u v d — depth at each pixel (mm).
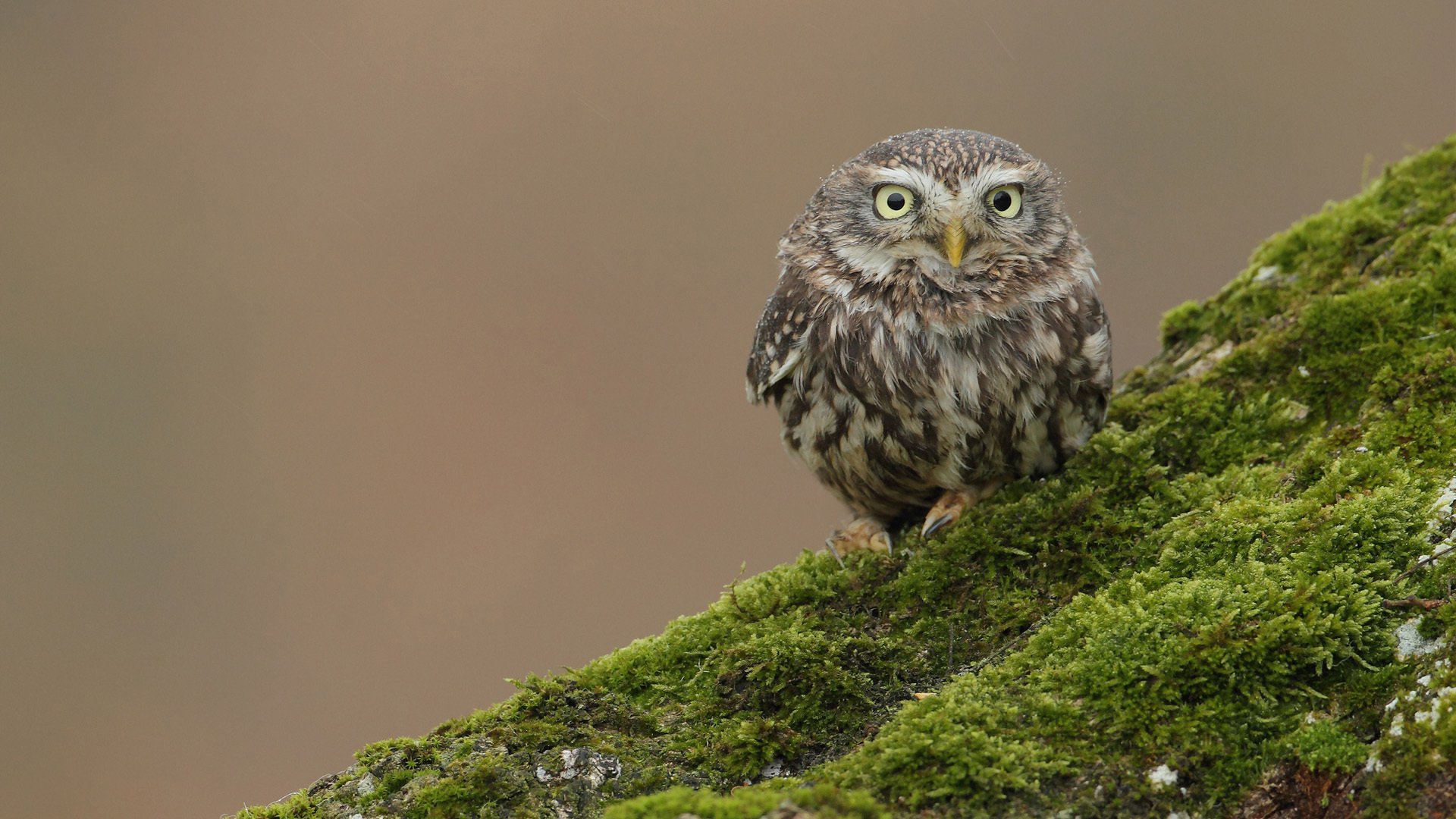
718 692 6055
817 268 7914
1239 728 4945
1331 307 7402
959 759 4918
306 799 5734
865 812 4500
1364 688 4910
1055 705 5148
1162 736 4977
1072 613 5777
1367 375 7031
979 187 7453
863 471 7906
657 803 4590
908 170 7527
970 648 6289
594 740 5770
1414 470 6000
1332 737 4805
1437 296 7074
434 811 5449
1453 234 7574
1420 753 4496
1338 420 7016
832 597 6828
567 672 6441
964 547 6754
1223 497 6543
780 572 7258
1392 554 5418
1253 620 5230
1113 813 4805
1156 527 6578
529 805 5438
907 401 7480
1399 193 8391
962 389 7379
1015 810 4793
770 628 6547
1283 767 4832
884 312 7551
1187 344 8883
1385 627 5094
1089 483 6969
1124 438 7184
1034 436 7559
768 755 5633
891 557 7164
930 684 6039
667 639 6594
